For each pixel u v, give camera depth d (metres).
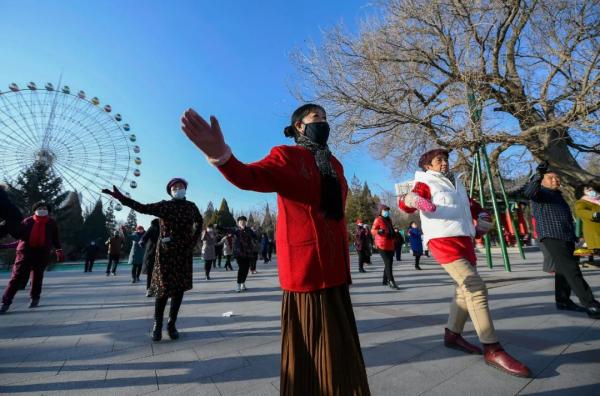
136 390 2.46
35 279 5.84
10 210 3.46
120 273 13.91
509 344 3.14
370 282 7.86
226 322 4.43
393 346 3.22
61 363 3.03
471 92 9.50
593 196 5.52
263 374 2.68
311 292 1.56
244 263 7.25
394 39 10.88
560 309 4.38
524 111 9.98
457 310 3.08
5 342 3.69
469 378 2.48
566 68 9.33
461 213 3.04
